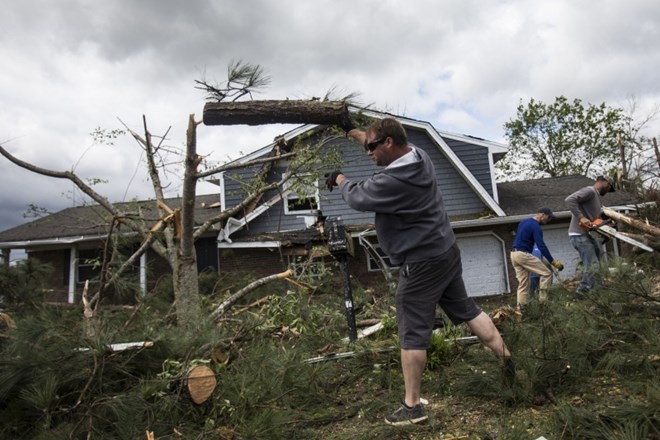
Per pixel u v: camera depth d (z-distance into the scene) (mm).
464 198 13773
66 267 13352
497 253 13500
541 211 6742
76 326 3812
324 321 5645
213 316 4969
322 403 3377
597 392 2828
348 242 4855
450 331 4113
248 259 13258
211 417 3107
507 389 2900
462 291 2920
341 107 3900
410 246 2709
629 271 3727
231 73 4426
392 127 2818
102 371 3166
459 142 14070
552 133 29109
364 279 13016
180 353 3607
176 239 5406
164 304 5992
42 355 3143
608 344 3336
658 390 2373
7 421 2990
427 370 3775
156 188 6070
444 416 2844
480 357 3629
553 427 2389
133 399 2939
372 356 3988
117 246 5559
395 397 3273
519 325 3684
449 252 2760
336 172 3033
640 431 2131
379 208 2709
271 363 3521
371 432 2711
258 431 2732
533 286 6809
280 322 5094
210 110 3996
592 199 6703
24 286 5660
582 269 4332
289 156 5645
